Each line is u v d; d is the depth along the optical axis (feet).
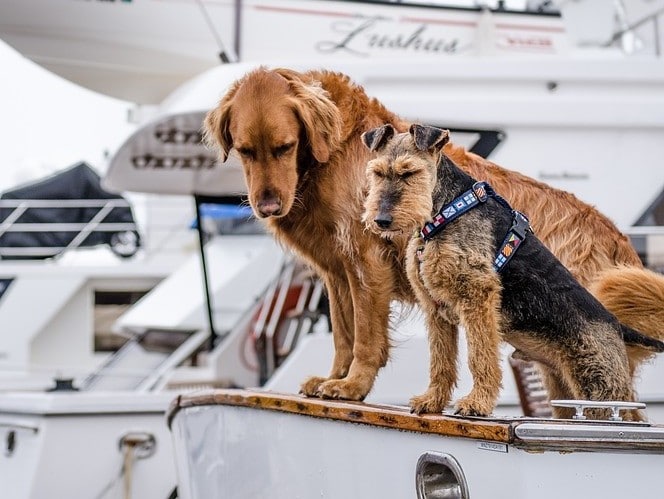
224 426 13.98
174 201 36.17
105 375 28.35
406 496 11.02
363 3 27.07
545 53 27.66
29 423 21.04
